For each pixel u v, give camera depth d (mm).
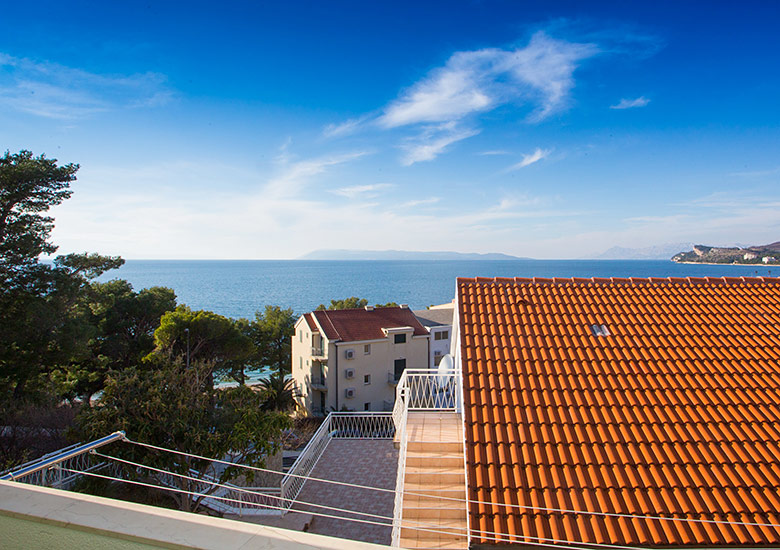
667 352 10297
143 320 38188
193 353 34156
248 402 13281
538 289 12562
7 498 2432
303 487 13320
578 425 8523
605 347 10461
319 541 2033
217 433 12359
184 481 12172
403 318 45906
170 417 11703
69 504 2357
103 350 34844
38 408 18312
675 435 8297
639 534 6707
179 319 33656
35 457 15336
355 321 43406
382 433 26516
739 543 6609
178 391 12328
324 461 14914
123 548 2150
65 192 23859
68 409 19125
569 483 7465
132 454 11195
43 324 21656
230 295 170375
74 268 25359
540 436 8328
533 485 7426
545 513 7039
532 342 10617
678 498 7207
